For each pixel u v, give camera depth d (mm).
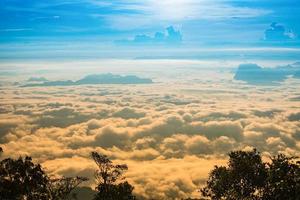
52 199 50688
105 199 53094
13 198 48312
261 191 49156
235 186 49594
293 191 45969
